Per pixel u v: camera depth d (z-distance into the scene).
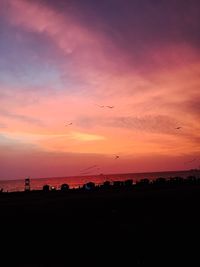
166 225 24.00
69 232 22.12
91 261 18.05
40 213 24.19
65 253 19.33
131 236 21.61
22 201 29.92
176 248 19.66
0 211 24.23
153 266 17.25
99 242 20.75
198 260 17.81
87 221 23.95
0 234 21.36
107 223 23.73
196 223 24.56
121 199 29.41
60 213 24.62
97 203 27.77
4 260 18.52
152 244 20.39
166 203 29.84
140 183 49.22
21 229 22.12
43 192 40.94
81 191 40.34
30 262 18.03
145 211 27.61
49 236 21.58
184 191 34.34
